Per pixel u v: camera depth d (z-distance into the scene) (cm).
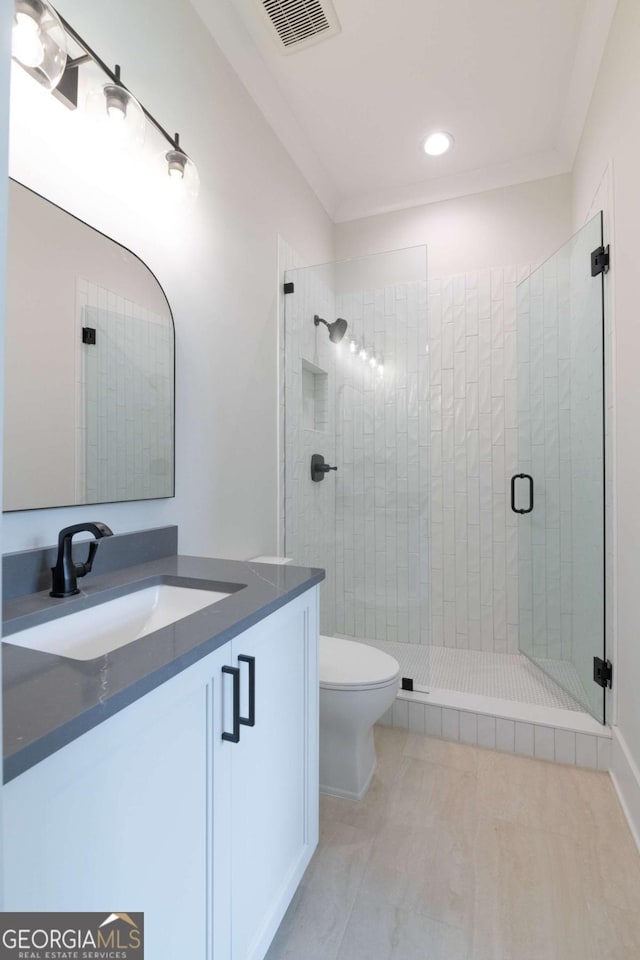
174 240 144
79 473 110
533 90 203
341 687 144
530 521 244
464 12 167
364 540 238
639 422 143
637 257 144
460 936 105
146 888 63
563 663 225
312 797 119
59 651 88
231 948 82
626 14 149
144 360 131
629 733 151
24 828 46
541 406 239
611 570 172
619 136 159
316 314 238
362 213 287
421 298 225
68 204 107
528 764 172
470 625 264
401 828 139
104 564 117
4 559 93
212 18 160
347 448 240
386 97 206
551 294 232
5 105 37
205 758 75
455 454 267
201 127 158
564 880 121
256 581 111
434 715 192
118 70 111
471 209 267
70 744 51
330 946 103
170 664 64
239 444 183
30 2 85
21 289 97
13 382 95
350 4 163
